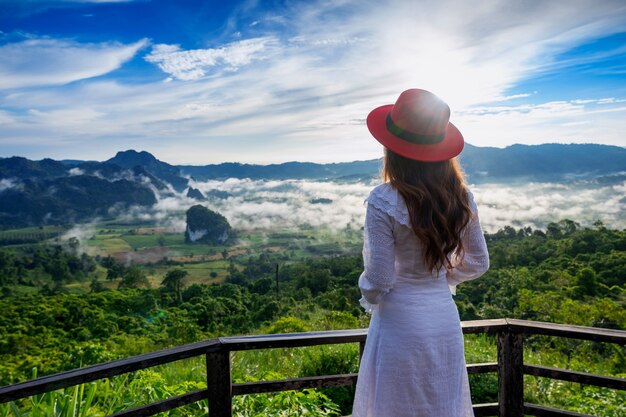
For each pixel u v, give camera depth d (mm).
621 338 1734
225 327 34125
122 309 46750
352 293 35250
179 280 74375
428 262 1440
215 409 1751
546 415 1931
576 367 6914
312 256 173750
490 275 45969
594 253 58094
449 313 1505
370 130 1540
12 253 147750
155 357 1605
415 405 1436
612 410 3627
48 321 40781
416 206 1400
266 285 72312
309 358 5234
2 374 11758
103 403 2723
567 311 21953
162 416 2498
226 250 190750
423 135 1411
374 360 1523
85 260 147750
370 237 1436
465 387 1568
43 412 2236
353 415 1570
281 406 2678
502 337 1968
